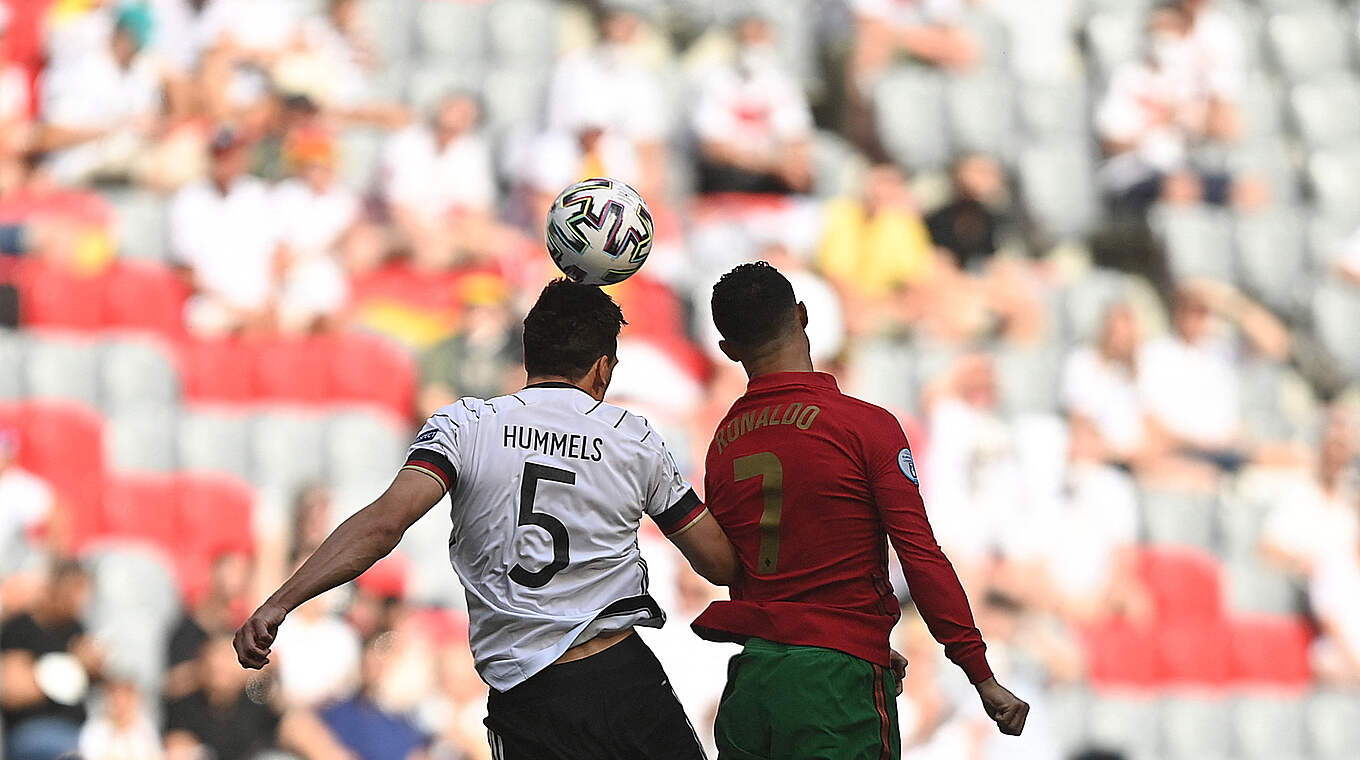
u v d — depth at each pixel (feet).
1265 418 133.08
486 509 42.83
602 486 43.34
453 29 151.53
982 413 118.21
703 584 99.35
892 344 129.70
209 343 118.73
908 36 152.66
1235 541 122.21
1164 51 152.05
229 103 132.77
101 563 99.86
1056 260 146.00
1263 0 169.27
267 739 92.79
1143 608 116.37
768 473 44.11
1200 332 132.05
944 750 100.42
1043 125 152.46
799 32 156.15
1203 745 111.75
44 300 118.62
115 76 132.87
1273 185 150.82
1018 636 109.81
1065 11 164.76
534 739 42.60
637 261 47.14
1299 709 114.83
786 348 45.52
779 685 43.11
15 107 135.23
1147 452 127.24
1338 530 122.21
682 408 118.62
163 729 92.38
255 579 97.35
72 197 126.52
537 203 130.00
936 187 146.10
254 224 122.01
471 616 43.45
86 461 108.88
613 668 43.11
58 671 91.04
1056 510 116.47
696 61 154.40
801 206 135.23
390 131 136.46
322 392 118.01
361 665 94.38
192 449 111.14
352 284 123.54
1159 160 147.54
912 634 102.47
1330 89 159.33
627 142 132.67
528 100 143.95
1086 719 108.17
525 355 45.42
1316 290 142.31
